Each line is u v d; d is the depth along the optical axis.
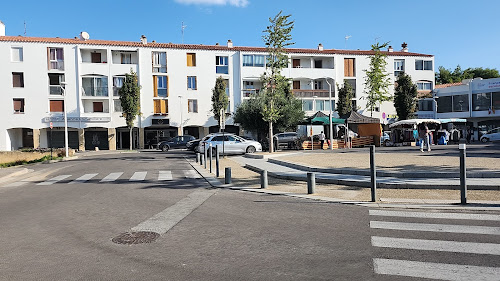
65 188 11.85
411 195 8.69
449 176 10.42
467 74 68.25
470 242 5.04
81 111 40.19
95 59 41.56
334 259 4.54
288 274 4.09
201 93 43.19
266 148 29.19
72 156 29.77
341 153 21.48
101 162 22.50
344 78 47.47
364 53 48.25
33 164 24.28
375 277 3.95
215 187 11.09
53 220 7.14
